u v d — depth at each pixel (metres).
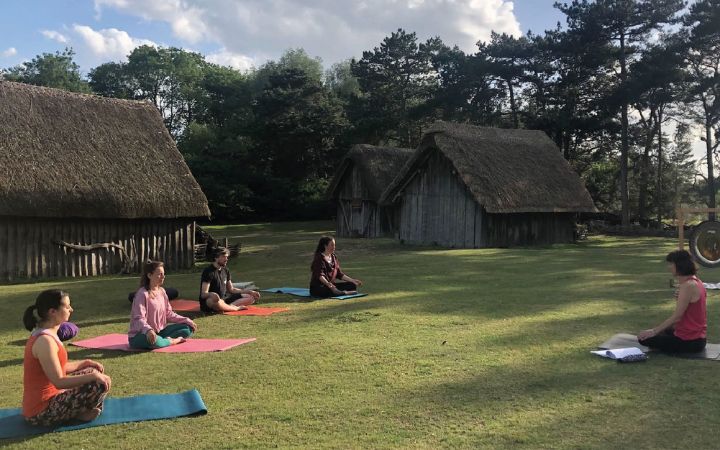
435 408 4.64
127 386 5.41
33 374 4.41
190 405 4.77
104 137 19.50
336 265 11.08
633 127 39.09
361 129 50.12
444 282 12.35
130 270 18.86
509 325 7.70
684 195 41.59
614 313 8.45
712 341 6.74
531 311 8.73
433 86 50.84
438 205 26.58
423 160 26.78
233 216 51.25
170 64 73.19
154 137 20.83
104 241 18.47
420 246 26.22
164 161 20.16
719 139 36.94
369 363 5.96
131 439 4.16
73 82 68.19
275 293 11.44
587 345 6.57
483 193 24.12
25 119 18.20
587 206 28.17
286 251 26.41
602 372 5.53
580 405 4.65
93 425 4.43
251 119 61.03
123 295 11.85
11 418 4.59
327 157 53.75
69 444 4.09
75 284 14.26
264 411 4.66
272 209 53.12
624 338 6.77
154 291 7.32
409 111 47.28
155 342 6.86
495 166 25.95
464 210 25.59
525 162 27.80
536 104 42.94
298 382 5.40
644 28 36.56
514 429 4.19
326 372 5.69
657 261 16.94
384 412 4.59
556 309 8.86
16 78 66.88
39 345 4.38
